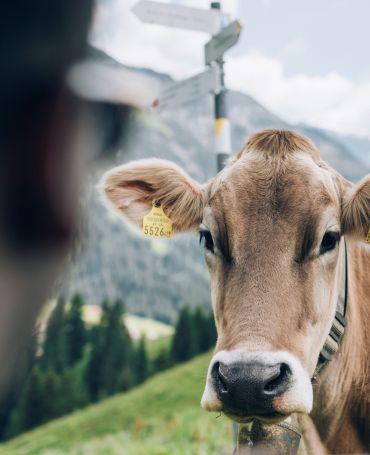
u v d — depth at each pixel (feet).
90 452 13.26
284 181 4.32
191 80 6.20
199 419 12.87
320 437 4.70
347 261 4.63
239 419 3.72
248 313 3.83
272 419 3.68
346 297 4.51
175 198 4.82
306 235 4.12
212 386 3.72
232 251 4.11
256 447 4.04
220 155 6.28
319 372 4.58
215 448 10.41
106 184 4.70
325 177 4.44
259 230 4.12
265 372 3.60
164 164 4.79
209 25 6.00
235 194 4.32
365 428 4.77
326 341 4.44
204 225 4.40
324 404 4.62
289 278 3.97
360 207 4.48
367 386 4.75
